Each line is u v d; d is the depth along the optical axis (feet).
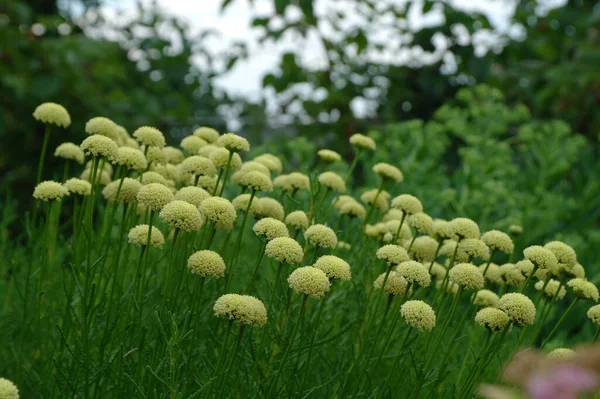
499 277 1.82
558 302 2.54
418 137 3.15
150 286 1.86
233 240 2.11
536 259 1.60
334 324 1.81
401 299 1.65
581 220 3.11
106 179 1.90
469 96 3.46
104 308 1.57
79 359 1.57
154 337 1.67
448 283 1.79
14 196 3.52
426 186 2.97
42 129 3.64
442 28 3.97
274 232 1.54
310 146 2.97
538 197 2.94
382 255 1.58
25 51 3.59
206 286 1.76
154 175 1.75
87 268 1.56
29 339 1.84
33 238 1.74
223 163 1.71
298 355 1.61
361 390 1.65
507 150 3.16
